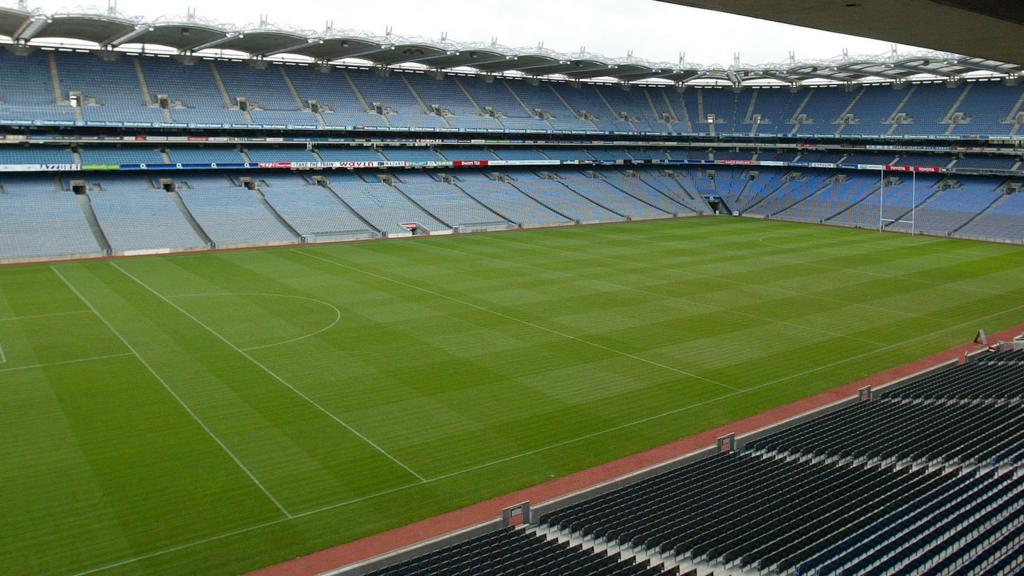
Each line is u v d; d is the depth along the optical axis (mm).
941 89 103375
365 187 89062
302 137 88125
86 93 78312
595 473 26156
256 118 85188
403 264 63656
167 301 49000
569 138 107438
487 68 103375
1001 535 17719
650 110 117375
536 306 49031
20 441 27781
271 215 78438
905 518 19016
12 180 72562
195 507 23344
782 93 117000
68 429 28922
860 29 23578
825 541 18250
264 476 25484
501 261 65750
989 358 37844
